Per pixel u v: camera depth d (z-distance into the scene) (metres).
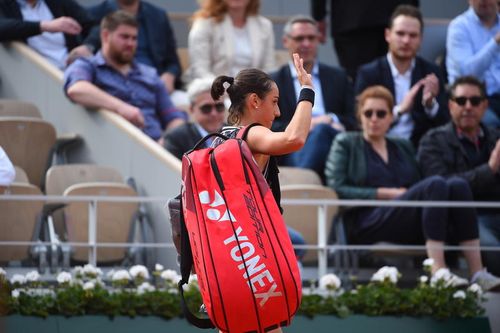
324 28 37.69
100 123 29.69
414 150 29.09
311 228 26.61
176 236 17.72
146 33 34.94
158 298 23.05
